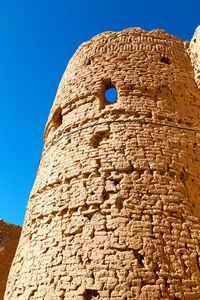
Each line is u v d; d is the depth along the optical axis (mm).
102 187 7824
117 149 8453
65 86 11664
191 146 9117
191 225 7523
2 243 19891
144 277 6316
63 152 9414
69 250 7145
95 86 10227
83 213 7594
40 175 10172
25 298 7113
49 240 7691
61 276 6832
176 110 9766
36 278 7219
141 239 6840
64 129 10117
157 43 11477
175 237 7098
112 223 7105
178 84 10453
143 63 10562
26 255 8188
